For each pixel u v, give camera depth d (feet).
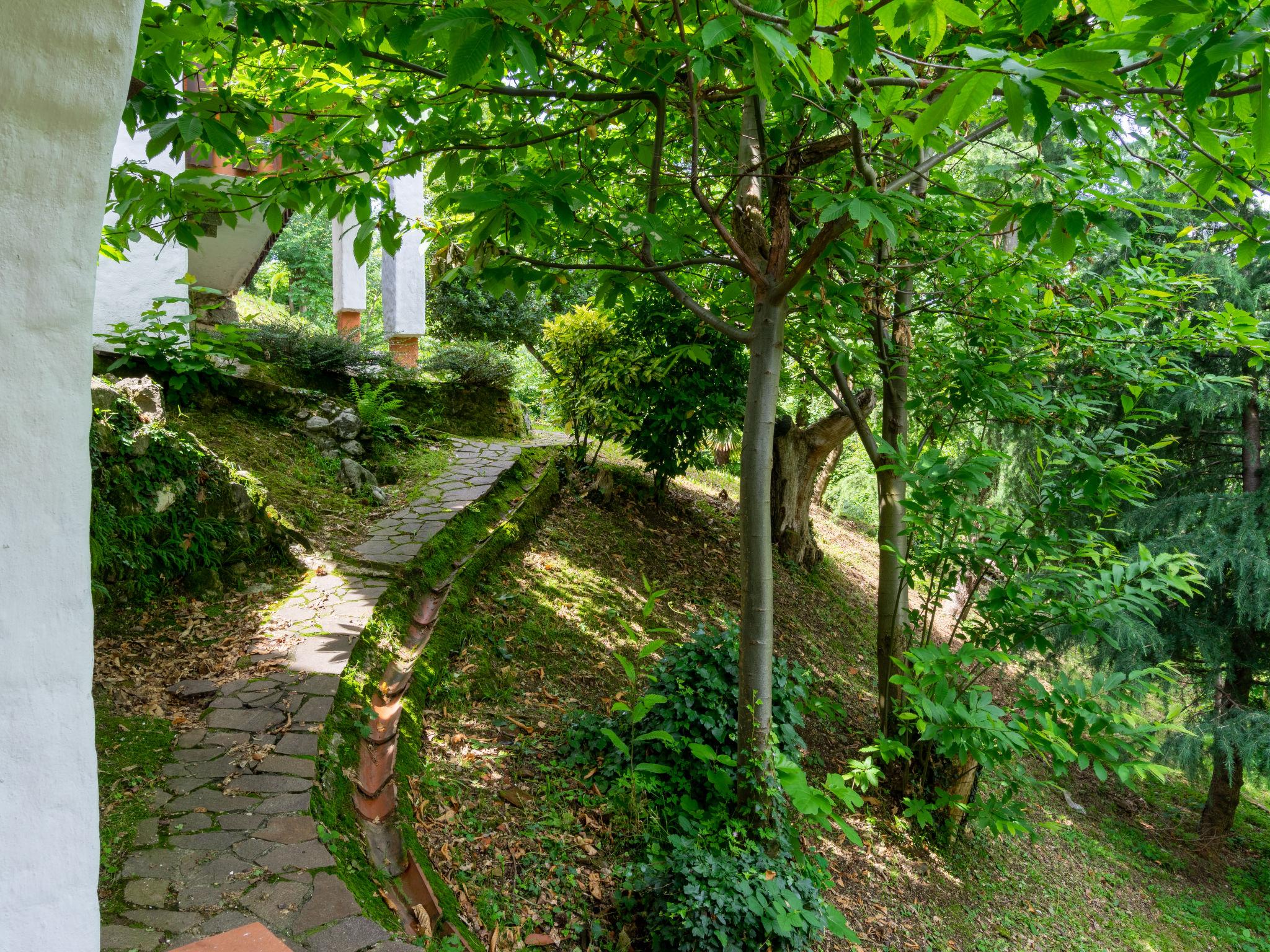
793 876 12.57
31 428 2.59
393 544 19.39
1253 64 5.72
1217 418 31.45
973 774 19.74
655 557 27.20
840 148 12.28
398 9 9.34
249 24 8.68
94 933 2.96
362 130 11.18
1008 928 17.90
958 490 15.21
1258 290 26.63
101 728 11.02
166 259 22.21
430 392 31.22
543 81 11.68
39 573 2.67
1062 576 15.65
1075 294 18.37
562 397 28.96
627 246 11.44
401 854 10.41
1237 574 28.43
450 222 14.82
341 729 12.22
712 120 14.97
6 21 2.34
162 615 14.76
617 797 13.65
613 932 11.27
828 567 38.06
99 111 2.61
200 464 16.76
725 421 28.45
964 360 17.34
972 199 10.05
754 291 14.01
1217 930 24.48
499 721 15.19
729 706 14.96
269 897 8.09
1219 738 29.04
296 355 26.76
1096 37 7.93
